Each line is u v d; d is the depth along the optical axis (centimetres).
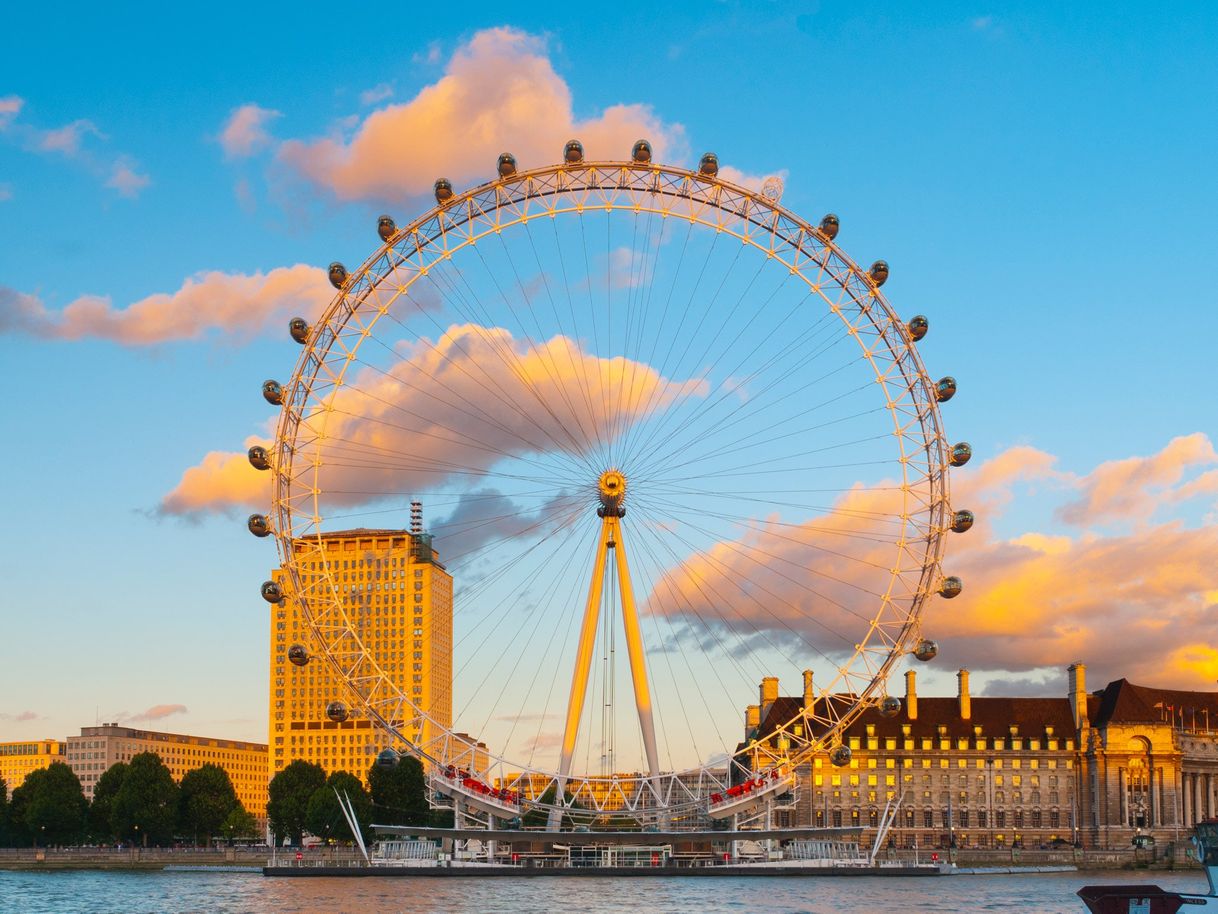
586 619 16762
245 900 15475
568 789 18838
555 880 18912
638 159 16338
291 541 16312
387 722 16762
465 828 18850
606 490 16500
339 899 15475
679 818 19612
